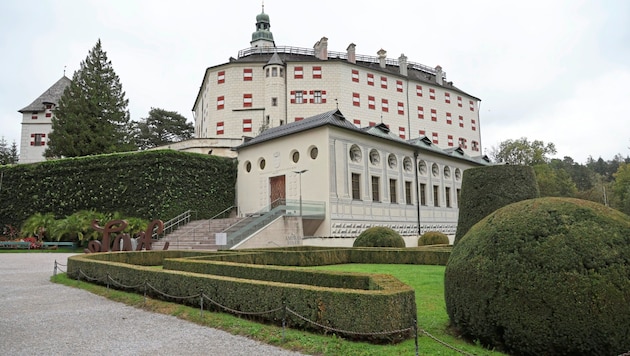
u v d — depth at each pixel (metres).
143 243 25.69
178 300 10.95
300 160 33.06
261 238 26.94
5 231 36.34
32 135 64.81
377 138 35.47
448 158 44.59
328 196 30.70
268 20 75.19
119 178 34.44
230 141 47.59
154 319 9.49
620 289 5.73
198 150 46.62
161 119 78.75
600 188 88.25
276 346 7.17
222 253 19.47
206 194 36.31
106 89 47.72
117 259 18.48
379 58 64.88
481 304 6.59
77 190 35.34
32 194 36.47
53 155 46.69
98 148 45.16
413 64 69.81
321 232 31.02
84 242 32.09
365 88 58.84
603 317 5.70
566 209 6.65
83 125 44.44
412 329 7.30
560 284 5.93
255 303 8.85
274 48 61.12
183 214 34.03
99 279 14.39
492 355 6.25
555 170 88.69
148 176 33.62
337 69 56.84
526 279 6.17
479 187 17.58
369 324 6.99
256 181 36.53
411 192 38.84
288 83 56.12
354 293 7.22
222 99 56.72
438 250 19.98
